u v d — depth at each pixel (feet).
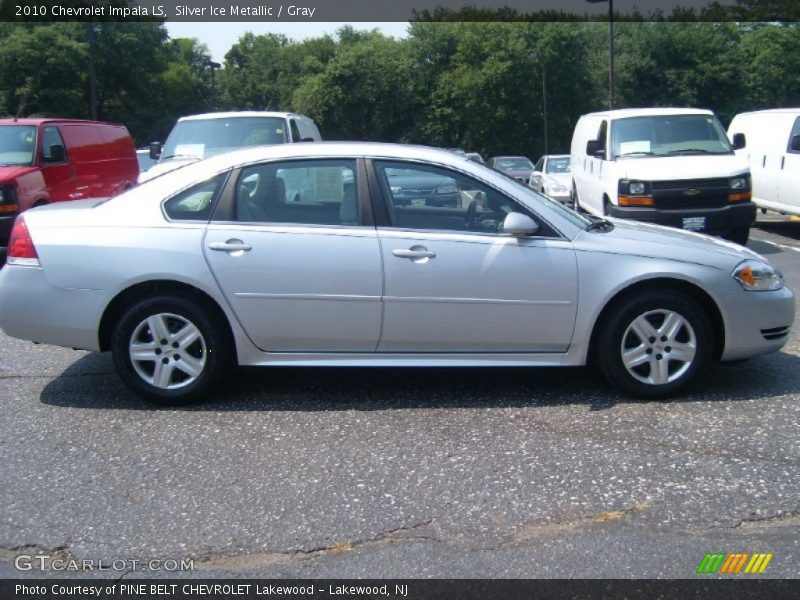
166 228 16.75
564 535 11.77
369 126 201.77
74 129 41.70
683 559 11.14
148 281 16.76
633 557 11.20
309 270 16.49
